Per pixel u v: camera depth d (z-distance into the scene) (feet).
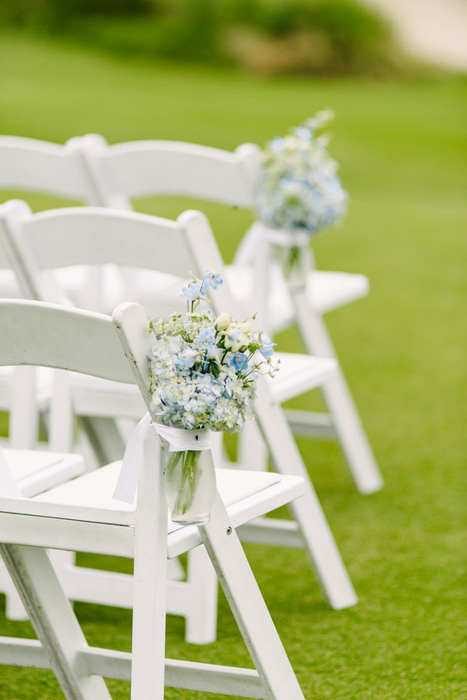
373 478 17.61
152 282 17.37
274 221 15.80
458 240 38.42
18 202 12.26
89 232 11.67
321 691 11.31
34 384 13.44
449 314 29.30
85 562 15.30
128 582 12.84
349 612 13.25
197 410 8.09
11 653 10.34
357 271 34.17
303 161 15.90
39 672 11.94
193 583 12.56
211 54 113.91
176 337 8.16
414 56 115.96
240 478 10.39
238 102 85.97
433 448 19.47
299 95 93.71
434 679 11.53
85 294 16.06
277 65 113.09
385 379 23.77
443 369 24.48
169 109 79.41
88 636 12.84
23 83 92.12
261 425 13.05
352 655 12.12
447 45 119.85
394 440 19.93
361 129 72.84
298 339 28.09
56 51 112.47
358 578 14.24
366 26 116.06
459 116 81.56
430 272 33.91
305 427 17.65
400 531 15.84
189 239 11.12
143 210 43.27
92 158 16.06
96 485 9.83
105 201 16.26
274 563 14.93
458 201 49.70
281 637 12.60
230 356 8.30
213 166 15.79
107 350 8.11
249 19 117.91
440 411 21.57
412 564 14.65
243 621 9.41
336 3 118.11
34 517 9.11
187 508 8.57
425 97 96.27
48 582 9.82
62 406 13.82
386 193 52.08
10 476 9.43
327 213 15.90
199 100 86.53
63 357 8.24
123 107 79.51
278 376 14.21
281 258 16.15
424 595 13.66
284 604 13.56
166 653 12.30
